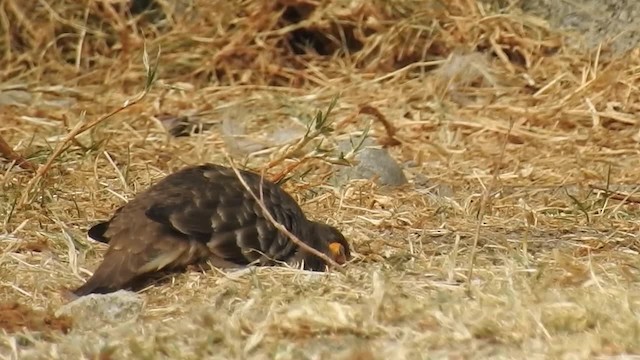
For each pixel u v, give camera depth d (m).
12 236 11.08
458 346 8.29
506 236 11.53
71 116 16.64
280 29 18.97
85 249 10.73
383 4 18.98
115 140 15.21
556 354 8.01
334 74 18.58
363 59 18.86
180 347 8.25
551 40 18.42
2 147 13.10
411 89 17.75
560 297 8.96
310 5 19.11
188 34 19.06
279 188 10.46
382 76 18.16
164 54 18.83
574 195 13.20
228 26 19.16
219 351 8.24
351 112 16.72
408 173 14.24
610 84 17.20
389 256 10.59
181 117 16.41
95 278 9.57
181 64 18.75
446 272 9.84
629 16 18.42
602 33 18.39
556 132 16.22
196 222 9.76
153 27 19.39
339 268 9.98
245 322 8.55
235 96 17.89
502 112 16.92
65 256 10.63
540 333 8.40
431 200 12.80
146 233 9.71
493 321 8.45
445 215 12.25
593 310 8.60
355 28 18.97
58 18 19.41
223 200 9.95
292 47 19.16
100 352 8.14
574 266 9.88
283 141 15.36
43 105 17.50
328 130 12.84
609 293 9.05
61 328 8.82
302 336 8.48
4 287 9.74
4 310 8.98
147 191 10.09
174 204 9.80
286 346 8.24
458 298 9.05
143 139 15.23
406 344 8.24
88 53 19.31
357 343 8.31
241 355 8.14
